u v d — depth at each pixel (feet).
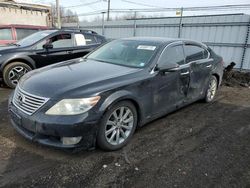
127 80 10.23
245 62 32.24
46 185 7.88
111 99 9.41
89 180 8.21
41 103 8.84
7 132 11.35
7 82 18.97
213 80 17.29
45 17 50.80
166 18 40.37
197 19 36.45
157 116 12.31
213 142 11.43
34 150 9.90
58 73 10.71
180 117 14.47
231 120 14.44
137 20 44.98
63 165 9.00
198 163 9.54
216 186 8.19
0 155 9.44
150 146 10.73
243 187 8.22
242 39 32.14
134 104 10.72
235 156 10.23
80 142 8.91
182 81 13.34
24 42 20.79
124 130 10.61
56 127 8.49
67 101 8.65
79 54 22.30
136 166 9.14
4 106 15.01
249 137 12.16
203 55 15.78
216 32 34.73
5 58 18.47
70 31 22.06
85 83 9.42
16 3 46.65
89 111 8.83
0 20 44.04
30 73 11.43
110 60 12.77
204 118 14.53
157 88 11.61
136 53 12.56
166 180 8.38
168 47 12.76
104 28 52.60
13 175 8.31
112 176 8.48
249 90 23.39
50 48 20.29
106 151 10.03
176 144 11.04
